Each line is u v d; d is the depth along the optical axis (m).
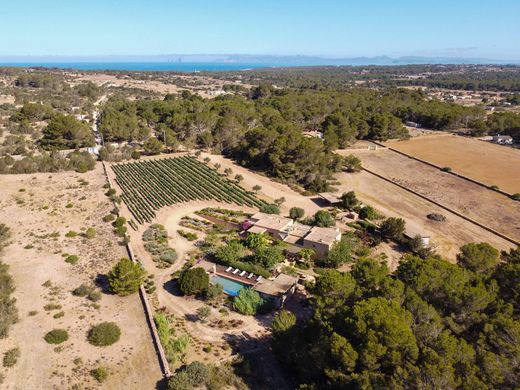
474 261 54.28
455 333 39.94
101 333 46.91
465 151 148.25
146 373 42.62
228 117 143.38
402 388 31.80
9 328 48.88
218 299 57.41
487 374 32.38
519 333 35.91
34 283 59.03
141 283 58.78
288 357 42.72
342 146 152.50
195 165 121.19
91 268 63.88
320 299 45.66
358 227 82.12
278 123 147.88
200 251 71.19
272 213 86.81
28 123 150.25
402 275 47.97
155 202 92.69
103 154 122.56
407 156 141.75
